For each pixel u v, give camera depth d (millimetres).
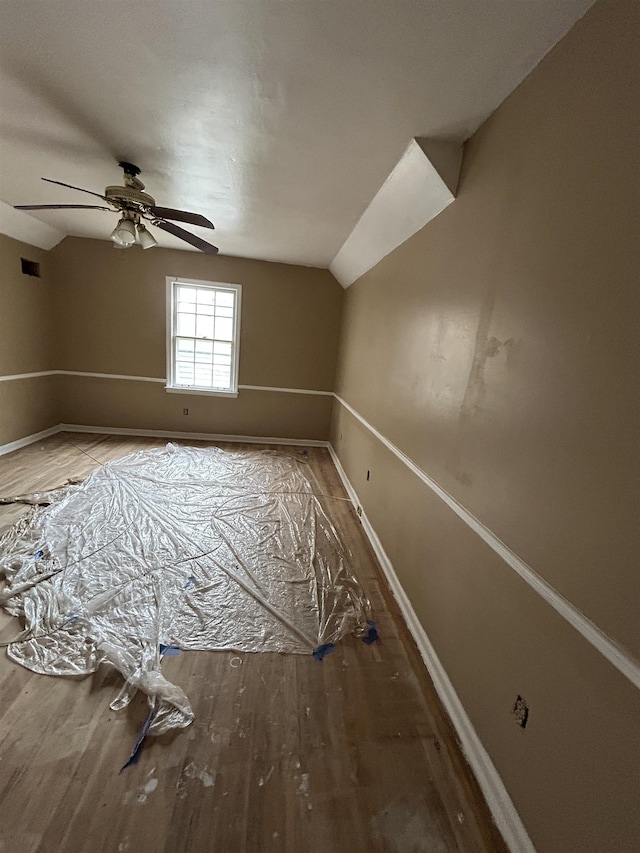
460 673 1495
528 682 1117
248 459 4469
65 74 1585
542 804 1030
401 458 2316
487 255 1488
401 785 1257
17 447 4133
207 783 1214
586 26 1034
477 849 1104
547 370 1119
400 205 2289
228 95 1642
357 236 3203
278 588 2227
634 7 876
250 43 1337
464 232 1695
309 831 1114
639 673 784
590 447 949
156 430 5102
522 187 1289
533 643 1107
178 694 1498
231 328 5016
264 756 1312
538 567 1111
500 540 1299
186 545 2562
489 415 1413
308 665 1720
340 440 4582
